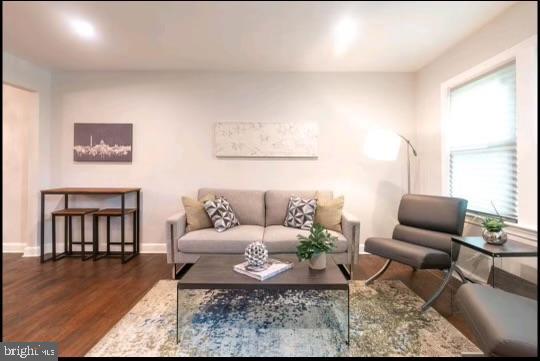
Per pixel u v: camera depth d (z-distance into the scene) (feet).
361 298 7.91
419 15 7.77
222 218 10.04
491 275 6.75
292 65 11.43
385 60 10.94
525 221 7.09
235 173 12.25
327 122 12.21
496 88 8.30
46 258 11.41
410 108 12.21
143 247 12.25
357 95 12.18
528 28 6.95
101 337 6.06
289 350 5.68
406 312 7.14
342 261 9.40
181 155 12.25
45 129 11.97
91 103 12.16
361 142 12.21
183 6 7.32
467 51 9.06
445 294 8.19
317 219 10.37
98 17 7.87
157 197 12.25
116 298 7.88
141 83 12.16
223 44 9.50
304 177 12.22
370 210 12.24
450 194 10.37
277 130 12.11
